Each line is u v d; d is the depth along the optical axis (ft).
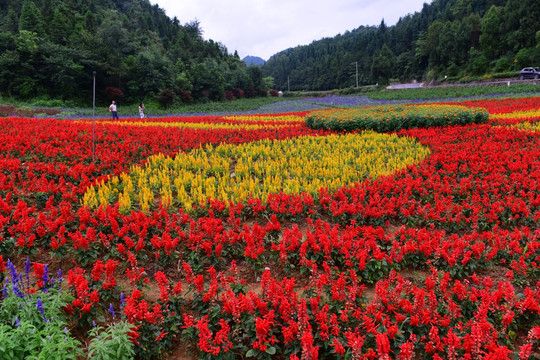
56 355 8.97
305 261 14.43
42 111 92.02
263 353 10.38
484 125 43.93
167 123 57.21
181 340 11.33
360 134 43.27
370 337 10.64
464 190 23.24
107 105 142.00
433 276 13.32
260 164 29.45
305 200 20.31
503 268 15.81
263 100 200.75
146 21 248.52
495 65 197.47
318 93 274.16
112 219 15.62
